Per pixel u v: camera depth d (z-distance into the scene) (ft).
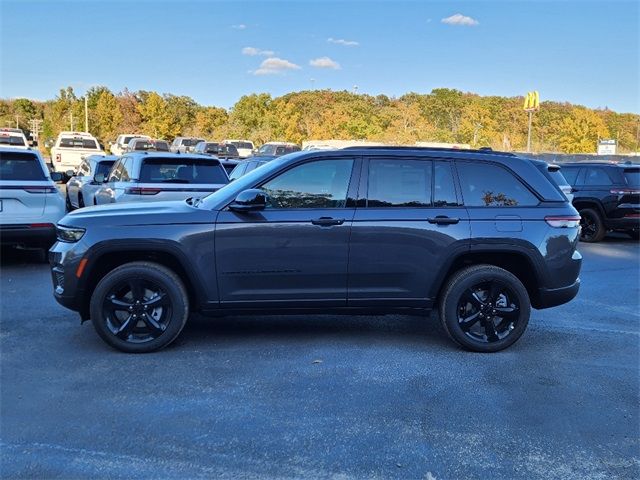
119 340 16.11
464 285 16.71
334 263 16.38
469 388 14.23
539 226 16.85
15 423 11.93
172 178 31.14
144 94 213.05
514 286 16.80
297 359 16.01
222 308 16.42
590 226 42.68
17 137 77.25
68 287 16.06
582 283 27.55
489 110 216.54
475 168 17.16
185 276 16.74
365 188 16.65
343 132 179.83
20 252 33.22
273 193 16.52
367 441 11.45
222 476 10.14
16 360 15.60
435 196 16.84
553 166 37.52
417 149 17.24
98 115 191.93
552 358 16.63
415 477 10.23
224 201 16.39
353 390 13.93
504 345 16.97
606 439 11.77
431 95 242.17
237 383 14.21
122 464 10.46
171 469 10.32
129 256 16.49
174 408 12.75
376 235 16.37
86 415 12.34
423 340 18.03
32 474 10.09
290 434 11.66
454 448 11.27
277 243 16.17
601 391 14.24
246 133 181.78
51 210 27.50
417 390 14.02
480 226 16.65
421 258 16.56
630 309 22.61
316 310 16.75
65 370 14.90
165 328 16.26
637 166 41.78
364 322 19.89
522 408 13.15
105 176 38.81
